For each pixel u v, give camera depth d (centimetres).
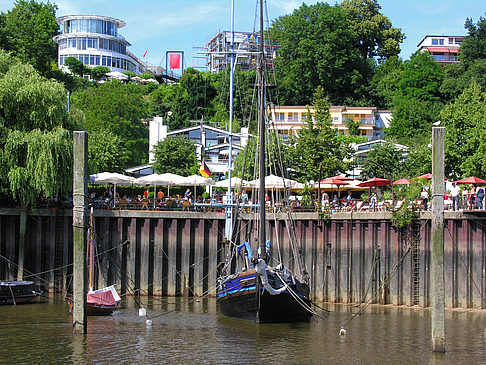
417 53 12544
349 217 5178
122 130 10200
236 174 7412
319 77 12206
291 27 12462
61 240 5519
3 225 5519
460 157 7012
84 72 16838
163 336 3831
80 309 3691
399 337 3847
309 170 7456
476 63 11238
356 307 4981
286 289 4200
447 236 4803
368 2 14725
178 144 8800
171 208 5688
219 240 5572
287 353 3422
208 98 13025
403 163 7981
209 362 3228
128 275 5481
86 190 3547
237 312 4388
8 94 5319
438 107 10856
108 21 19688
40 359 3247
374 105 12812
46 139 5231
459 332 3984
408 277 4941
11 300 4934
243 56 5488
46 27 14512
